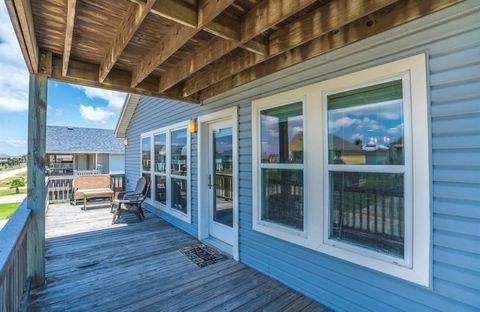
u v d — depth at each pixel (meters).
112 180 8.44
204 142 4.55
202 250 4.02
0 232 1.94
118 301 2.60
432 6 1.82
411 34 1.94
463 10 1.72
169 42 2.37
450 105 1.77
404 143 1.97
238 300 2.62
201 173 4.53
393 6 2.00
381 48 2.10
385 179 2.10
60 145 18.00
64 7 1.99
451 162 1.76
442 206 1.80
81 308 2.48
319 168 2.55
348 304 2.34
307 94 2.65
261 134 3.24
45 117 2.96
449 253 1.78
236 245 3.62
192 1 1.85
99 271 3.27
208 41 2.58
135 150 8.12
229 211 4.08
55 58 2.98
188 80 3.79
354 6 1.86
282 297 2.67
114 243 4.35
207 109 4.30
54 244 4.28
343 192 2.39
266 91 3.15
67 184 8.41
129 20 2.05
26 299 2.44
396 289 2.03
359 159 2.25
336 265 2.43
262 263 3.22
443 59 1.80
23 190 17.98
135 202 5.88
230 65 2.96
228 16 2.06
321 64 2.53
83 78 3.10
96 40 2.56
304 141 2.69
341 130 2.39
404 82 1.97
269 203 3.15
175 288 2.86
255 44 2.36
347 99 2.34
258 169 3.26
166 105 5.83
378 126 2.13
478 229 1.67
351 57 2.30
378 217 2.15
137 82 3.22
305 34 2.15
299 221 2.79
